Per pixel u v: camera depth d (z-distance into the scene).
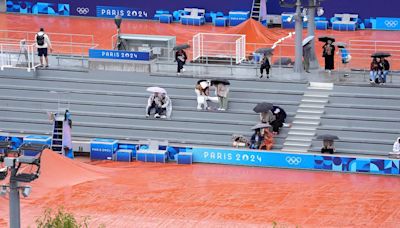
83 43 79.44
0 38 80.88
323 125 62.81
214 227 51.59
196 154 61.78
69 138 61.72
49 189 56.50
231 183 58.06
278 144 62.31
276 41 73.00
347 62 68.38
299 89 64.88
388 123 62.34
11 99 66.75
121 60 67.06
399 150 60.09
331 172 60.06
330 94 64.12
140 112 65.25
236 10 88.62
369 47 79.56
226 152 61.34
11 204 40.53
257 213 53.44
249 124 63.47
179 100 65.25
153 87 64.56
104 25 87.56
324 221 52.34
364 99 63.66
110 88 66.69
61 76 67.62
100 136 64.38
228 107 64.69
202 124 64.00
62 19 89.75
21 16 90.38
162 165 61.41
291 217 52.84
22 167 56.44
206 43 74.25
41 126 65.25
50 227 38.25
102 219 52.69
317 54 77.00
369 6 86.75
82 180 58.06
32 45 68.00
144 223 52.16
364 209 54.03
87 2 90.81
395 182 58.31
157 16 89.62
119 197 55.72
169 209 54.06
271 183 58.09
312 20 68.38
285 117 63.00
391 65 73.81
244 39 69.94
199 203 54.88
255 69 68.00
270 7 88.38
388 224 52.00
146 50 68.81
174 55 70.25
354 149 61.53
